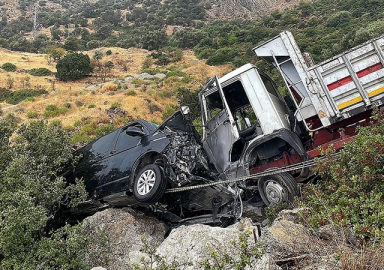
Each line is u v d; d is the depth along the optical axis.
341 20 57.22
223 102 7.46
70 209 7.46
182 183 6.65
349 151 5.54
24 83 40.41
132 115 24.81
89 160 7.84
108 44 78.25
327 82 7.16
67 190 6.75
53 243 5.26
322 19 64.75
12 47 70.50
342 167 5.43
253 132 7.95
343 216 4.40
